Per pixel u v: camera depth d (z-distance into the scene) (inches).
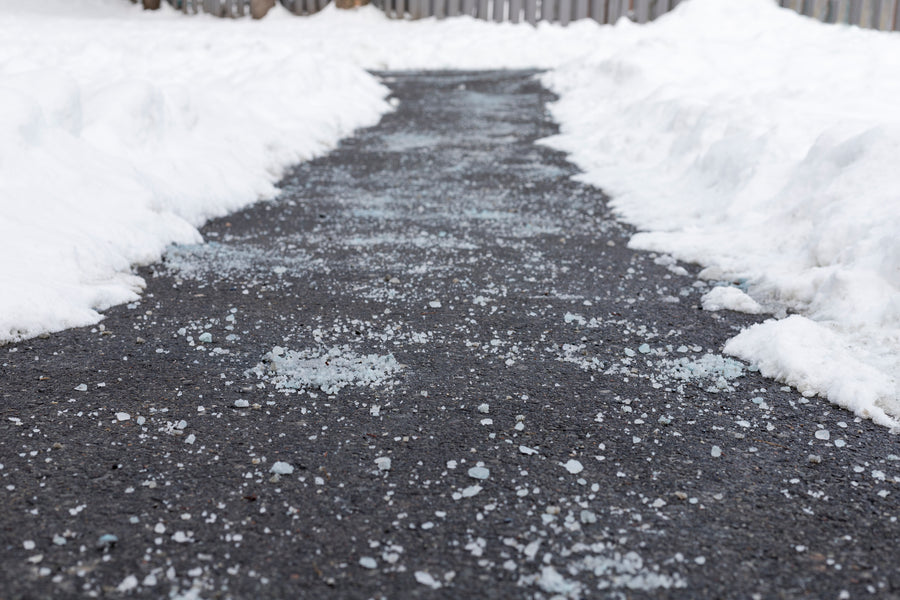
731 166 235.0
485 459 105.6
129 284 172.4
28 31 561.6
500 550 86.4
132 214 199.2
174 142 255.3
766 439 112.3
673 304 168.6
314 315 159.8
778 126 234.8
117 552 85.3
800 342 136.9
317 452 107.0
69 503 94.2
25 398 121.3
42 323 146.4
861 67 337.4
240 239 212.7
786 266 179.2
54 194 189.3
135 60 449.4
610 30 609.9
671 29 507.2
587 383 129.9
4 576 81.0
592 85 430.9
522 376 132.3
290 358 138.5
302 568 83.1
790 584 81.5
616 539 88.7
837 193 189.5
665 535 89.6
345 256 199.2
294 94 373.4
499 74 543.5
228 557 84.7
